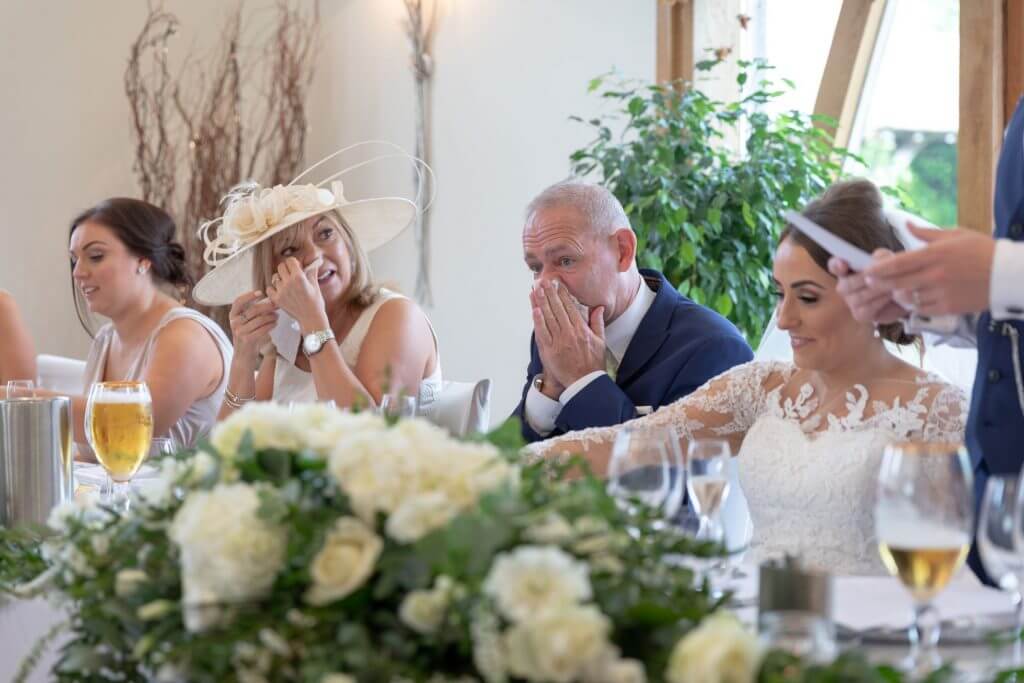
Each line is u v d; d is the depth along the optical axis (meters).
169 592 1.34
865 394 2.40
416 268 6.40
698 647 1.08
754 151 4.71
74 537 1.50
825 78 5.01
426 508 1.20
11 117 6.67
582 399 3.01
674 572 1.29
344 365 3.57
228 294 4.11
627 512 1.43
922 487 1.39
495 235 6.03
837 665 1.10
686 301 3.24
